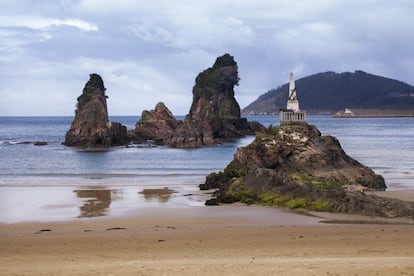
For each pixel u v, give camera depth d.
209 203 49.69
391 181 68.00
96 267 23.02
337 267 21.72
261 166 59.16
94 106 143.25
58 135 199.00
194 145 140.38
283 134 61.34
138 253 27.80
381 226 37.03
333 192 45.31
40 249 29.52
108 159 106.88
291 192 47.56
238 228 36.91
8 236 34.56
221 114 181.00
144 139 156.00
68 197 55.41
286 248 28.77
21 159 106.75
